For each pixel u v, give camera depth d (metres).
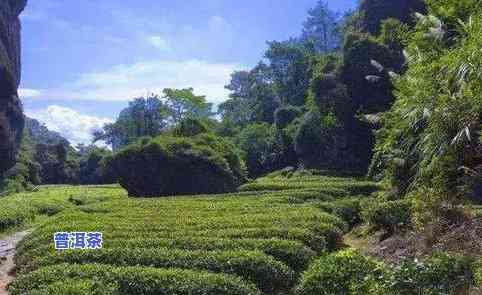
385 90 38.53
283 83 69.19
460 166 11.08
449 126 10.34
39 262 13.02
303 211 18.42
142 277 10.74
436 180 12.03
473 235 11.99
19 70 71.31
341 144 43.78
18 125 61.59
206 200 24.53
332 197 26.36
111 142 98.19
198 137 35.12
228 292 10.46
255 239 13.61
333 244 15.80
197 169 32.12
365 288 8.82
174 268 11.67
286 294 11.72
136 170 32.78
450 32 12.03
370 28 44.59
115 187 58.28
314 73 49.91
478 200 14.36
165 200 25.38
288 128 53.00
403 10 43.25
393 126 13.17
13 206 28.75
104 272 11.07
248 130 57.09
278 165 54.03
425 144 11.23
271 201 22.92
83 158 92.62
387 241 15.24
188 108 68.56
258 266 11.73
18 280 11.53
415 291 8.35
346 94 41.09
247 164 54.94
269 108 69.88
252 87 75.00
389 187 18.42
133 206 22.97
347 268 9.52
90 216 20.02
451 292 8.29
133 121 84.50
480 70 9.70
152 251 12.64
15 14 69.94
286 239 14.06
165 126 81.50
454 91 10.22
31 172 71.44
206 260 11.97
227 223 16.36
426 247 12.75
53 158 84.06
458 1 11.80
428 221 13.10
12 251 19.75
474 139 10.43
